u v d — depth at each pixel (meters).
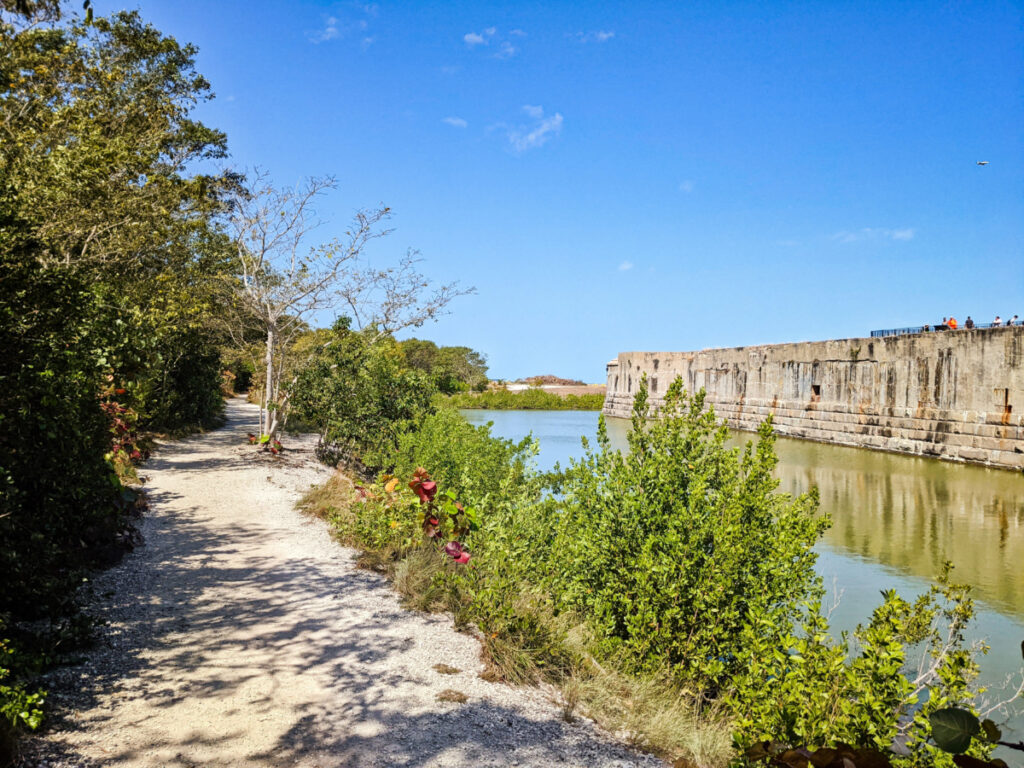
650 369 54.88
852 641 7.10
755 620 5.24
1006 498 18.42
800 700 3.62
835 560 12.05
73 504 6.25
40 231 8.66
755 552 5.96
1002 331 24.45
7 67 12.55
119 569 6.92
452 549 6.89
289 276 16.95
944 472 23.41
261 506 10.52
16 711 3.44
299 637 5.53
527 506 7.23
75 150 10.12
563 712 4.72
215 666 4.87
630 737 4.51
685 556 5.95
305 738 3.98
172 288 16.61
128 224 13.80
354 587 6.88
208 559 7.56
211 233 18.62
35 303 5.16
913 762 3.28
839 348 33.56
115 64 19.08
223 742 3.85
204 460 14.81
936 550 12.88
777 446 32.22
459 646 5.58
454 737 4.13
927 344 28.02
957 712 1.30
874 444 30.75
